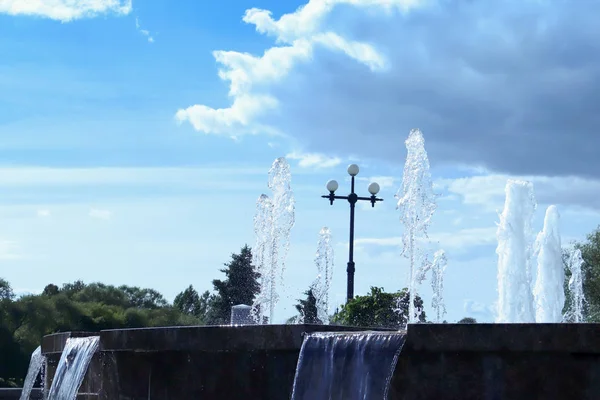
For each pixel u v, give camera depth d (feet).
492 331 25.14
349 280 88.48
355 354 27.27
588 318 122.52
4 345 192.54
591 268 126.11
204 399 32.01
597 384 23.97
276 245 69.92
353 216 88.07
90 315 209.56
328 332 28.45
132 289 289.94
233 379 31.09
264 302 69.51
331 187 87.92
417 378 25.98
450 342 25.61
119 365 36.91
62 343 45.98
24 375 194.29
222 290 158.10
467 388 25.36
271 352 30.09
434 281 64.13
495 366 25.11
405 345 26.25
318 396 27.96
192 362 32.65
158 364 34.27
